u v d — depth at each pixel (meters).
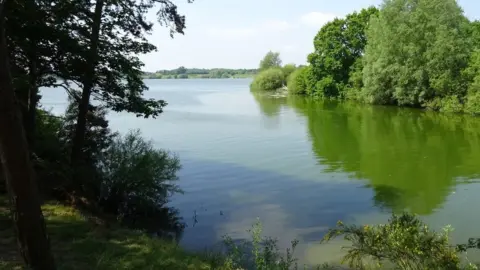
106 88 13.48
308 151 24.77
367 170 20.08
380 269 8.83
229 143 27.53
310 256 10.53
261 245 11.35
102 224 10.41
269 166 21.11
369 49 51.09
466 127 32.00
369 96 51.00
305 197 16.08
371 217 13.78
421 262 7.30
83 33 12.54
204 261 8.72
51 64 12.44
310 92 69.56
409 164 21.06
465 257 9.98
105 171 14.10
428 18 41.94
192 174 19.59
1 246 7.54
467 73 39.09
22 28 10.84
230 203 15.45
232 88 118.62
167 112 46.78
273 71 95.00
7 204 10.11
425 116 39.25
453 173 19.02
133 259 7.98
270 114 44.41
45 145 13.47
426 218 13.50
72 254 7.83
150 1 13.74
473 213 13.82
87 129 15.67
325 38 64.62
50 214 10.30
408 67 43.62
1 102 5.09
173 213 14.33
